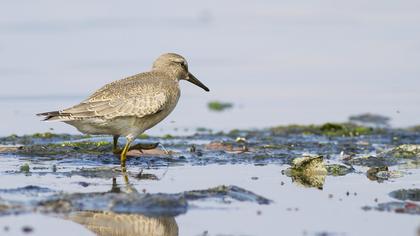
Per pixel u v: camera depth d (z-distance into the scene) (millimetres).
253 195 11758
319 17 31422
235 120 19625
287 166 14219
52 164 13992
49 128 18141
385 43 27453
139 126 14000
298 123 19391
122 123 13805
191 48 26594
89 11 31281
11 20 29344
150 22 30141
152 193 11695
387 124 19328
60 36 27625
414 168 14086
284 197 11859
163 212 10867
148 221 10516
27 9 30781
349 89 22938
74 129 18172
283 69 24734
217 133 17984
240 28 29625
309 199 11766
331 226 10391
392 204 11422
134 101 13758
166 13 31719
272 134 17906
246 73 24203
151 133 17922
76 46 26422
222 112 20594
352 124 19141
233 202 11445
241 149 15820
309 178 13227
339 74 24344
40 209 10820
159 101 13984
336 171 13820
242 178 13125
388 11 32062
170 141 16797
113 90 13836
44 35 27641
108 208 10875
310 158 13711
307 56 26047
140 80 14180
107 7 32031
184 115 20188
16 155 14766
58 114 13445
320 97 22000
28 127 18156
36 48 26031
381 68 24688
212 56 25766
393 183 12820
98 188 12086
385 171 13602
